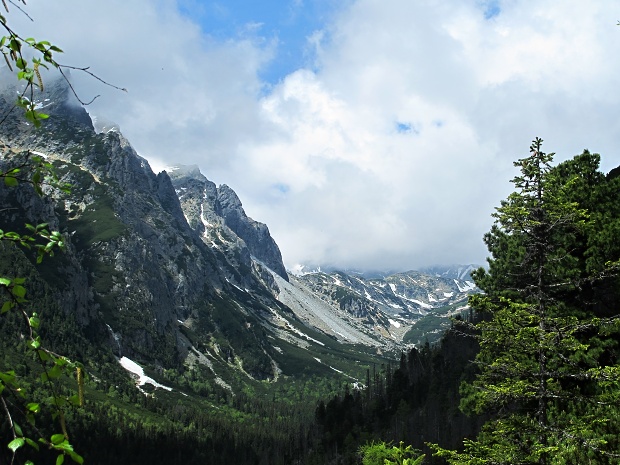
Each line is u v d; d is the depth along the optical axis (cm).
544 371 2166
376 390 19525
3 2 483
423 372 16125
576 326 2188
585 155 3403
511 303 2303
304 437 19025
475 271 3550
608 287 3014
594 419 2181
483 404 2420
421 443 10050
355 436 14712
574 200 3191
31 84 559
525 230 2294
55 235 589
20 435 462
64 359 536
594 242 2938
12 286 525
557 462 2098
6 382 494
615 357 2838
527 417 2214
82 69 578
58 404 518
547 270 2377
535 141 2306
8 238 564
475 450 2300
